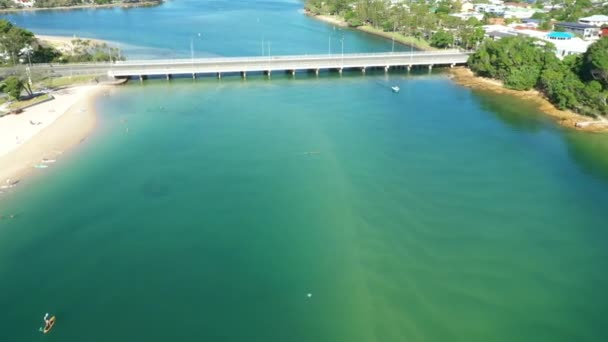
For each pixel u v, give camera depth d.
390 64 161.25
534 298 54.97
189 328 51.09
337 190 77.00
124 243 65.31
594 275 58.50
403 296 54.94
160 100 129.12
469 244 64.19
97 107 122.81
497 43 150.50
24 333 50.69
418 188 78.62
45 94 131.25
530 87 134.38
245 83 147.88
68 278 58.62
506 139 99.50
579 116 112.38
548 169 85.88
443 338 49.56
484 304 53.97
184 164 88.88
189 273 59.25
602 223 69.06
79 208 74.12
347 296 54.94
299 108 120.81
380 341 49.06
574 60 129.12
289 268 59.66
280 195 76.62
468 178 82.31
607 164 88.00
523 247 63.62
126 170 86.81
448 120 111.31
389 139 99.19
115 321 52.06
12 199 76.50
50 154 93.25
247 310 53.38
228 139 100.38
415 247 63.41
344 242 64.00
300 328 50.91
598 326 51.16
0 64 156.88
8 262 61.56
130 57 188.00
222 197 76.62
